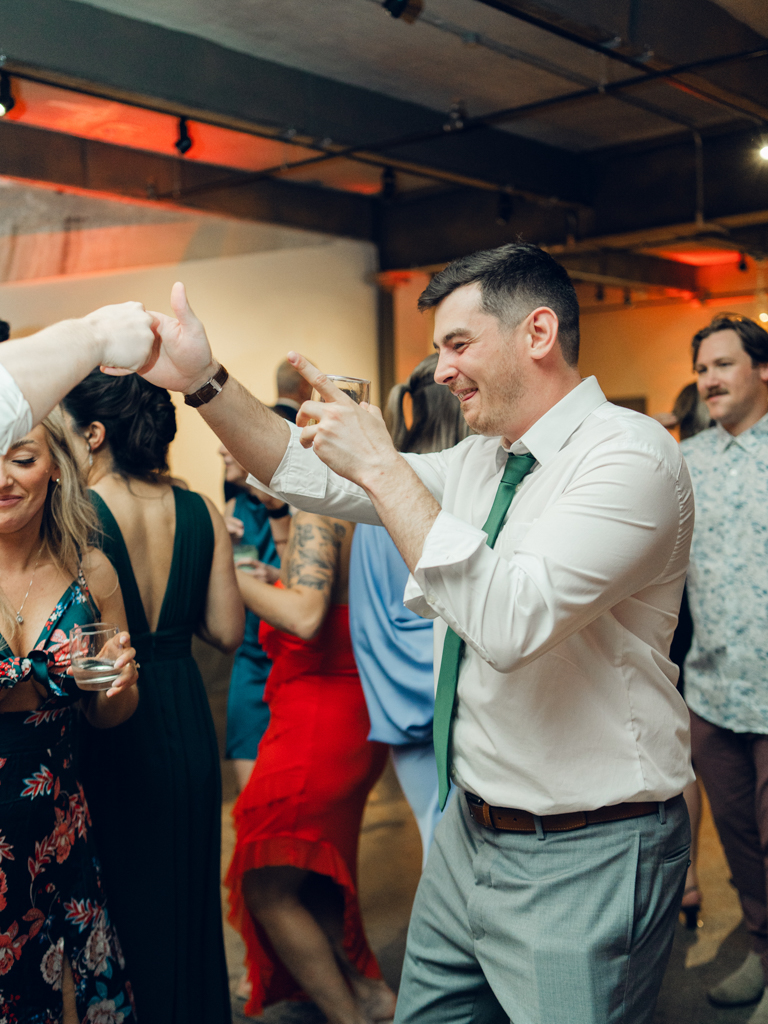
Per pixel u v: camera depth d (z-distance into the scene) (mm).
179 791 2074
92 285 5766
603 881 1407
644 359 7348
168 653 2131
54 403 1192
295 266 6855
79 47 3664
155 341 1522
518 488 1513
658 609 1474
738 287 6145
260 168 5234
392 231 7012
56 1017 1724
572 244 5617
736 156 4539
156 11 3760
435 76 4281
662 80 3529
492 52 3873
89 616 1830
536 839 1449
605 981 1375
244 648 3338
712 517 2701
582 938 1379
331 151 4613
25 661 1672
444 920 1603
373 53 4098
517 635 1254
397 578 2227
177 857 2074
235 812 2473
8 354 1163
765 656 2572
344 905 2594
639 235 5113
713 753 2717
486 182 5012
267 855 2330
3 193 5246
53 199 5480
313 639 2332
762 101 3695
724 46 3221
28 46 3535
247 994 2762
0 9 3451
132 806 2023
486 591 1252
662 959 1471
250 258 6570
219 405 1595
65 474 1832
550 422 1448
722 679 2654
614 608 1440
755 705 2586
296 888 2412
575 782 1419
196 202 5805
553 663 1410
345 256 7086
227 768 4832
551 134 4973
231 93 4129
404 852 3756
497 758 1459
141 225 5957
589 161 5309
